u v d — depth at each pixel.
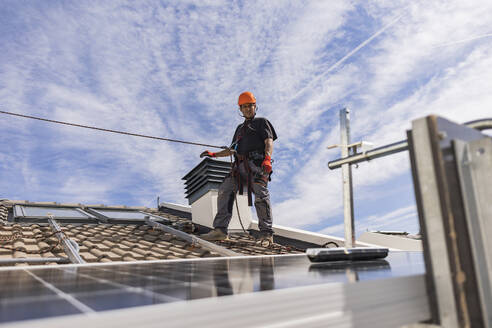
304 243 6.71
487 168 1.38
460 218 1.30
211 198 7.16
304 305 1.00
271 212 5.86
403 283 1.25
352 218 2.22
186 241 5.87
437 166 1.29
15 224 6.06
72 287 1.19
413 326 1.32
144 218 7.50
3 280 1.42
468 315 1.23
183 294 1.02
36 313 0.77
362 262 2.26
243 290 1.07
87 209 8.44
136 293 1.05
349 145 2.19
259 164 5.76
